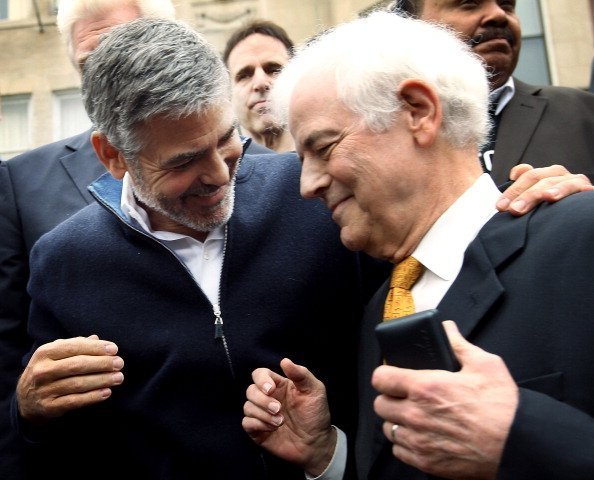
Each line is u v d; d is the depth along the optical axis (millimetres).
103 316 1821
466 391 1146
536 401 1140
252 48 3238
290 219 1888
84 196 2342
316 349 1863
